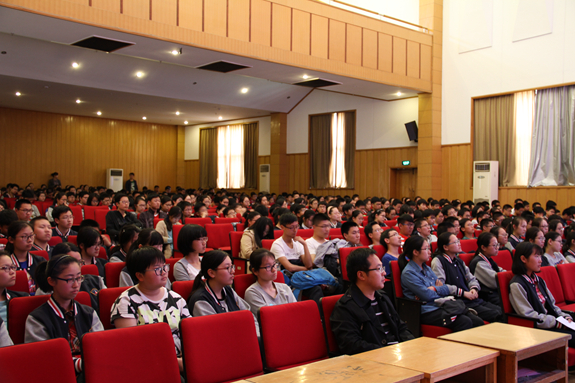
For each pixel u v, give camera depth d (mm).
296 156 17609
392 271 4434
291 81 12281
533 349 2463
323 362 2225
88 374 2098
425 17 13539
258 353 2641
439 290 4328
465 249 6047
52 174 19016
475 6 12914
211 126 21406
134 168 21750
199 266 4027
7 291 2986
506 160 12445
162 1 8930
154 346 2303
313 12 11000
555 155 11539
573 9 11172
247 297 3457
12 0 7391
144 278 2801
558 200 11422
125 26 8500
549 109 11609
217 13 9617
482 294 4855
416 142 14328
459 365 2158
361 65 11828
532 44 11867
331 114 16594
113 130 21156
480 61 12852
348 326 2986
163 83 14219
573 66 11172
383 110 15180
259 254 3465
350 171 16047
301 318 2920
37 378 1982
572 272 4719
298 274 4586
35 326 2574
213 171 21297
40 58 11828
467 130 13148
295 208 7906
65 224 5359
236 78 14859
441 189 13625
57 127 19719
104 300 3053
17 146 18781
